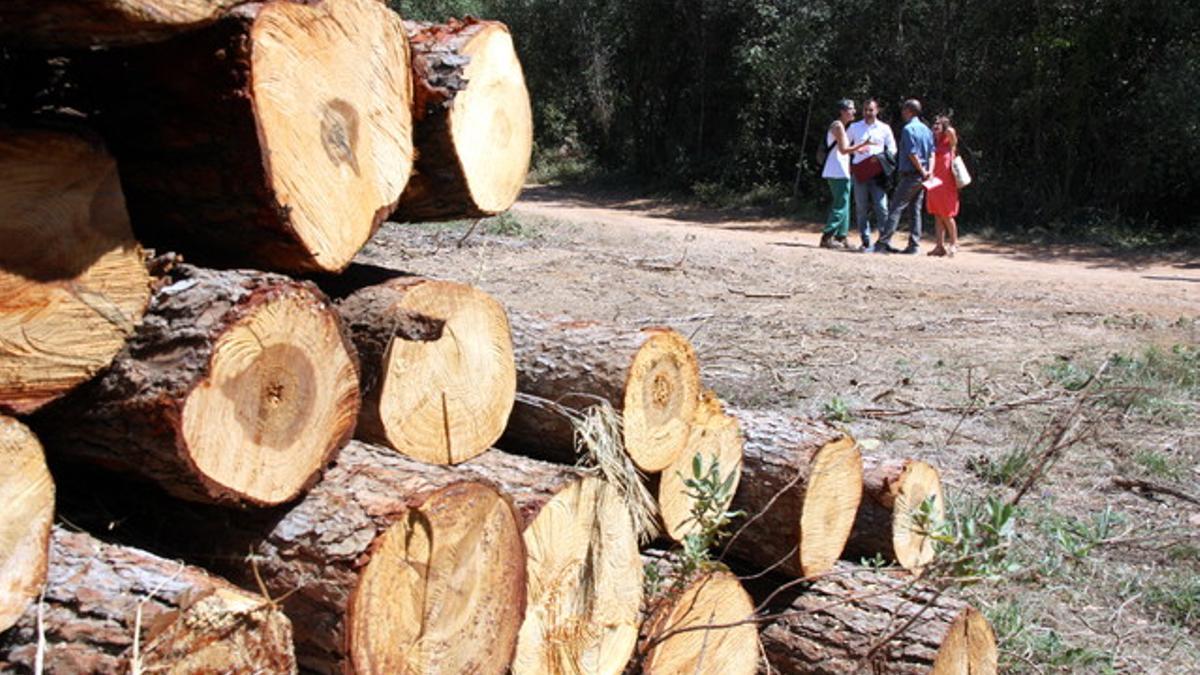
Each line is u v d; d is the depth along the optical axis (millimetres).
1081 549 4875
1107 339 10547
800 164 22562
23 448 2547
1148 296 13102
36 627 2520
